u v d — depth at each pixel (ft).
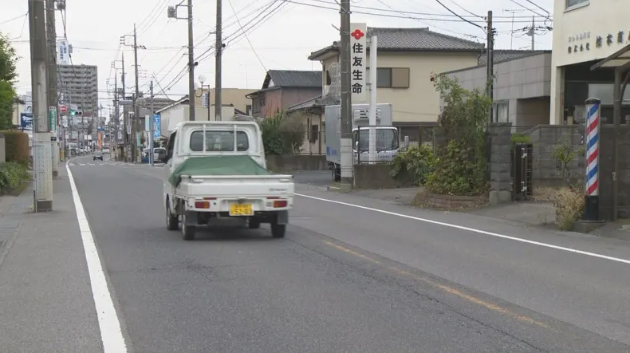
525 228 43.93
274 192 37.09
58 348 18.16
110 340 18.81
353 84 81.05
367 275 28.02
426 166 77.30
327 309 22.22
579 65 74.13
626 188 43.09
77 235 40.19
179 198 39.04
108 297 23.99
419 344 18.37
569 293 24.75
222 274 28.09
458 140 57.98
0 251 34.42
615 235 39.40
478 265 30.45
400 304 22.97
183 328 20.01
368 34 134.41
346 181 78.23
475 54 138.62
